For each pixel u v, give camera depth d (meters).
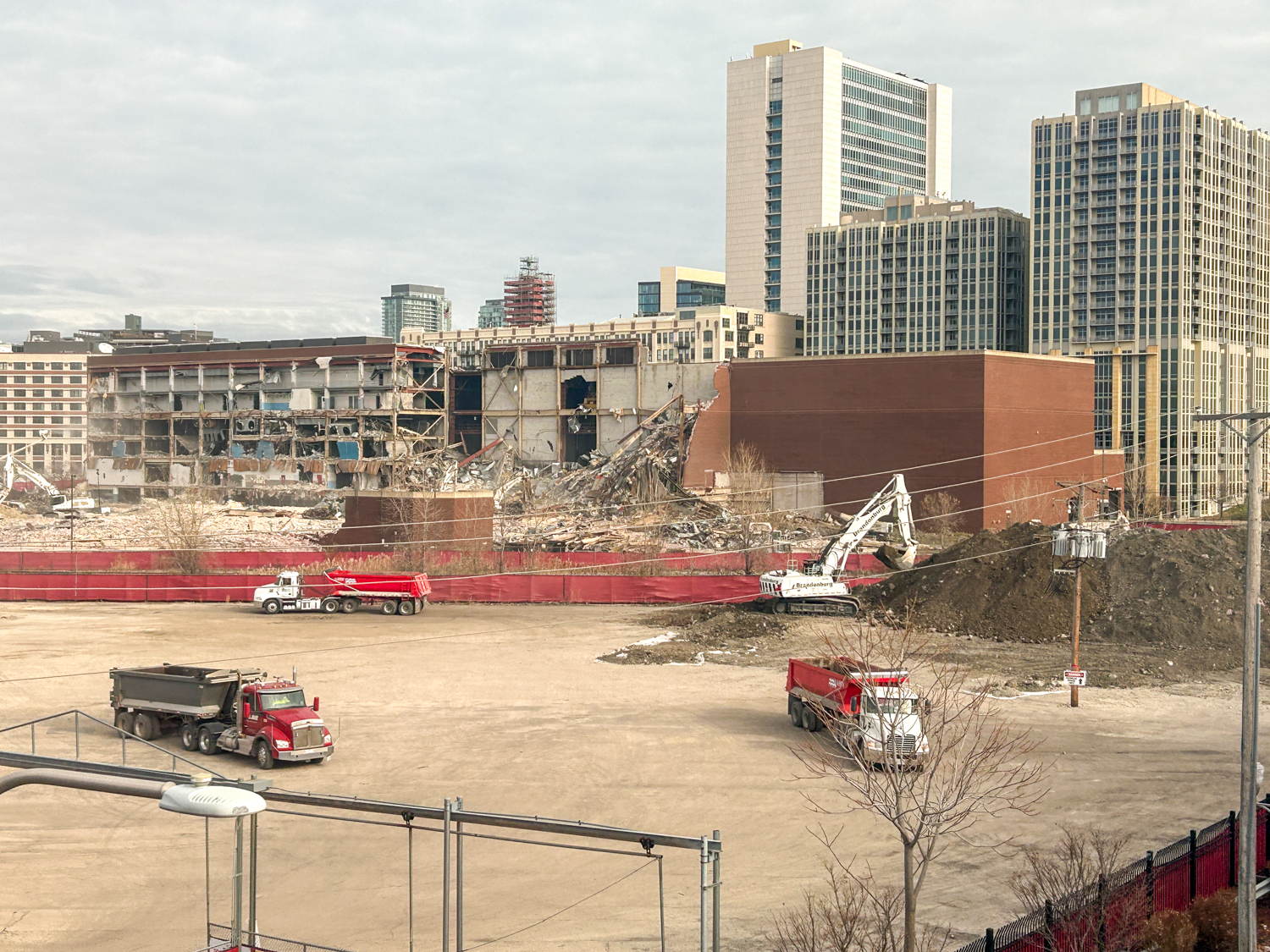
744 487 118.81
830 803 35.06
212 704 42.06
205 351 186.00
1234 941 22.80
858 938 23.09
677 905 27.27
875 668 40.31
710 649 63.06
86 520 143.75
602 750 41.88
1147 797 35.31
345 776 38.59
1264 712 47.34
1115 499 135.75
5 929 25.97
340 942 25.03
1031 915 21.78
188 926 26.14
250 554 96.38
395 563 91.94
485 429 172.50
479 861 30.58
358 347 171.62
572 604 83.69
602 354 161.50
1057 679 53.09
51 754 41.53
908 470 126.81
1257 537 23.05
